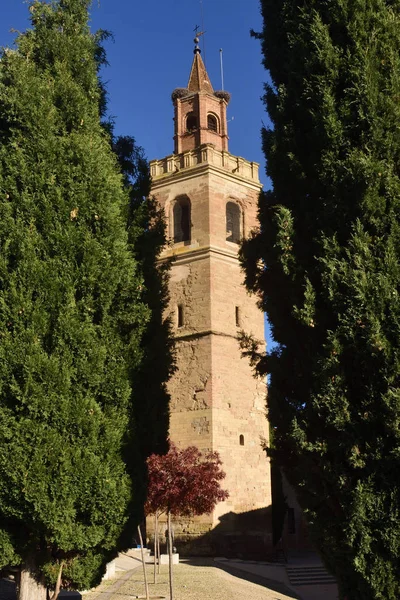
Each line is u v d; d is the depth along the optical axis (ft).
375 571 34.63
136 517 43.86
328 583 102.32
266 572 108.27
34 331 39.96
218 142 150.92
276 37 47.80
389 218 38.04
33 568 41.14
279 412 41.93
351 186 39.17
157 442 57.36
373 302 36.42
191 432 128.77
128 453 43.42
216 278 135.44
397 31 41.81
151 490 69.46
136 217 55.47
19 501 38.09
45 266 41.29
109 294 43.16
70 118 46.26
